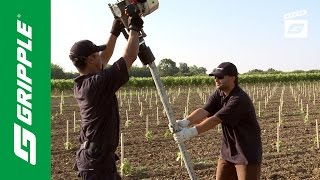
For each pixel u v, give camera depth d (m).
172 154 12.66
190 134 4.87
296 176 9.92
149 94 41.56
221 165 5.59
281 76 59.62
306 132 16.72
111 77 3.79
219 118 5.08
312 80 62.44
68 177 10.02
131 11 3.65
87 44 4.01
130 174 10.12
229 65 5.25
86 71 4.05
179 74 88.38
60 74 60.66
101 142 3.99
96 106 3.92
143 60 3.78
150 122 20.30
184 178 9.85
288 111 24.61
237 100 5.14
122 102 31.64
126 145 14.20
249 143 5.27
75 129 17.23
